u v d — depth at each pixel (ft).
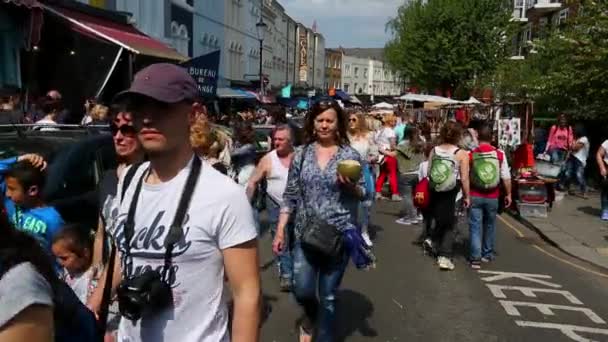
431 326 16.89
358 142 24.64
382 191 43.14
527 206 34.40
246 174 22.24
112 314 8.44
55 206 13.71
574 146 43.04
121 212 6.79
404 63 133.08
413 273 22.48
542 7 125.08
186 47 76.33
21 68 32.27
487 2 121.19
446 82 126.62
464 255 25.58
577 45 46.42
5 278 4.85
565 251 26.99
